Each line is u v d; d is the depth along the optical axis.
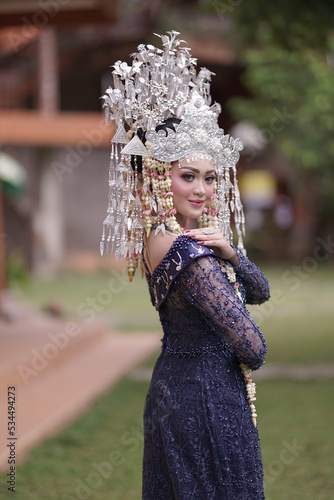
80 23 12.08
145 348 11.71
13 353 9.34
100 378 9.34
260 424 7.39
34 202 24.14
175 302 3.18
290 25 11.69
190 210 3.28
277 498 5.34
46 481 5.79
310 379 9.45
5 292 14.41
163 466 3.29
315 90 21.25
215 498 3.12
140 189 3.34
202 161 3.26
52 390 8.63
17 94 23.11
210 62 26.62
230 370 3.21
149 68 3.38
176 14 25.08
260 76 21.56
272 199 38.84
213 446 3.12
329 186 28.75
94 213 25.97
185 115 3.24
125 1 23.27
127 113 3.32
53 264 24.33
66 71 24.92
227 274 3.26
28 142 20.59
